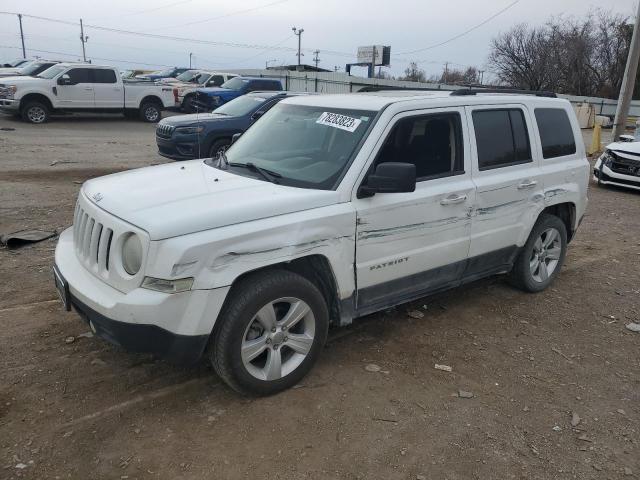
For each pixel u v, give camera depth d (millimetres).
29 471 2848
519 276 5445
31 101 19578
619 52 51531
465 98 4586
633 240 7973
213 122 11656
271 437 3209
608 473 3088
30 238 6301
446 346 4418
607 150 12039
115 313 3080
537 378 4035
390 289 4152
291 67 43094
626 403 3787
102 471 2883
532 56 53156
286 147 4266
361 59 38469
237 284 3371
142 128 20703
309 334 3699
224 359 3312
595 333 4836
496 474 3033
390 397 3666
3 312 4527
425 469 3037
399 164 3605
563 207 5773
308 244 3490
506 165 4855
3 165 11234
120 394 3529
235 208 3289
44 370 3734
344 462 3047
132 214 3209
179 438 3156
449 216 4352
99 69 20781
